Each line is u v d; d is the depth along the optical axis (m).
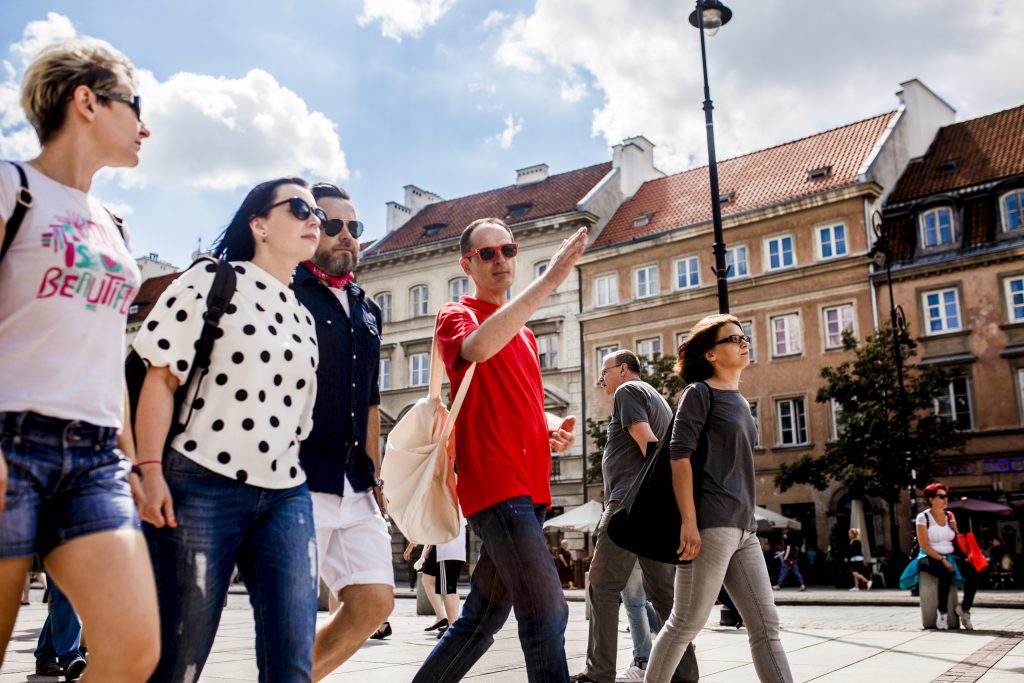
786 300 34.22
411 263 44.62
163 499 2.75
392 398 44.03
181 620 2.79
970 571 10.55
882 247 30.55
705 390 4.50
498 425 3.81
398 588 33.88
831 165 35.78
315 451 3.67
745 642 8.88
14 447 2.32
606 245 38.81
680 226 37.44
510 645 8.03
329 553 3.74
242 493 2.93
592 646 5.39
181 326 2.90
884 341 28.67
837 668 6.73
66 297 2.46
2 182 2.43
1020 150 33.31
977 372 30.44
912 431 28.38
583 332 39.06
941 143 36.50
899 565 27.75
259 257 3.28
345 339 3.90
